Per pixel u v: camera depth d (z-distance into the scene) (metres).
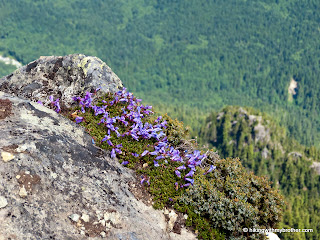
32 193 6.38
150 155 8.84
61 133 7.96
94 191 7.20
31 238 5.75
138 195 8.05
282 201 9.27
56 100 9.45
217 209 8.34
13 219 5.83
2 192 6.06
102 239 6.50
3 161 6.47
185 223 8.15
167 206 8.24
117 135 8.80
